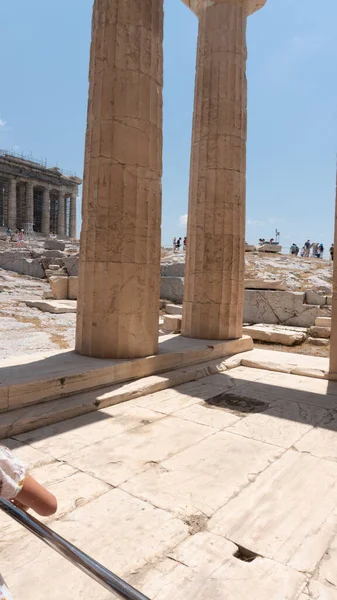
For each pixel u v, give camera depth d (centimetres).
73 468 379
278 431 487
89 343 665
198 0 911
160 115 695
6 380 507
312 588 239
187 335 935
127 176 645
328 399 620
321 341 1155
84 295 670
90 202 657
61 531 286
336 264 741
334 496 343
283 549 274
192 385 680
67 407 505
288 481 367
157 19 676
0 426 437
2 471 133
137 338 671
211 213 892
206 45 892
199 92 908
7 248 3017
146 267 676
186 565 256
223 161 884
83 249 672
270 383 705
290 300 1408
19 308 1521
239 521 304
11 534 284
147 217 672
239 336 937
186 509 318
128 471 377
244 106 911
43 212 6003
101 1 643
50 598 229
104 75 637
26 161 5666
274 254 2523
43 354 680
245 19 911
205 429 486
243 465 396
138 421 505
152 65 667
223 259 896
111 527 292
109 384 604
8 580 241
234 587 239
